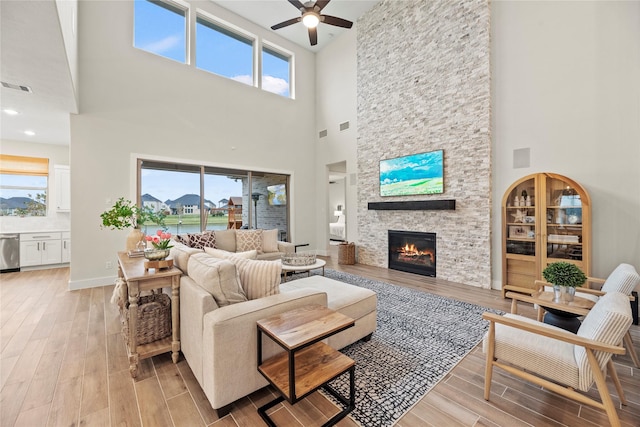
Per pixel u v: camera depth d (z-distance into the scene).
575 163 3.37
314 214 7.25
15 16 2.00
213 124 5.49
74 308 3.27
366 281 4.44
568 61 3.41
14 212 5.60
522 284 3.66
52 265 5.55
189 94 5.18
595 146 3.24
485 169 4.01
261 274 1.94
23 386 1.83
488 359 1.68
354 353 2.24
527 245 3.63
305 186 7.06
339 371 1.53
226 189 5.75
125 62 4.47
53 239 5.54
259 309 1.69
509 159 3.87
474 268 4.17
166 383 1.87
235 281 1.83
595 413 1.58
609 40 3.16
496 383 1.86
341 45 6.52
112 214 3.01
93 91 4.18
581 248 3.19
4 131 4.98
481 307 3.26
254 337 1.65
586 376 1.38
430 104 4.66
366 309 2.42
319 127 7.16
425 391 1.78
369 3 5.53
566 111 3.42
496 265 4.02
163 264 2.16
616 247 3.13
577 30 3.35
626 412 1.59
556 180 3.42
